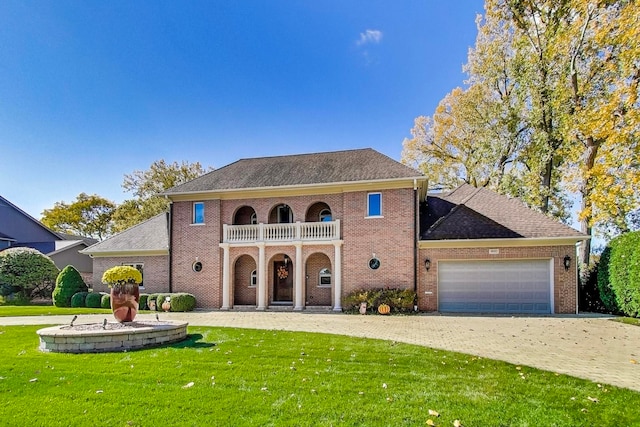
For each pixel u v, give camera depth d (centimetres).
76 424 596
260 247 2412
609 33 2258
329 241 2309
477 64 3631
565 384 788
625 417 620
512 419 610
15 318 2038
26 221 4441
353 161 2530
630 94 2072
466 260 2159
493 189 3603
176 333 1263
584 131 2375
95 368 911
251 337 1337
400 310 2117
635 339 1306
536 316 1947
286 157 2811
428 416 618
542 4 2959
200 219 2570
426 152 4225
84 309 2486
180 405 668
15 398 707
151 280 2630
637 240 1827
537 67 2997
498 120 3453
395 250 2223
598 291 2275
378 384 781
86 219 6438
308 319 1891
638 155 2136
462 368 907
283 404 669
